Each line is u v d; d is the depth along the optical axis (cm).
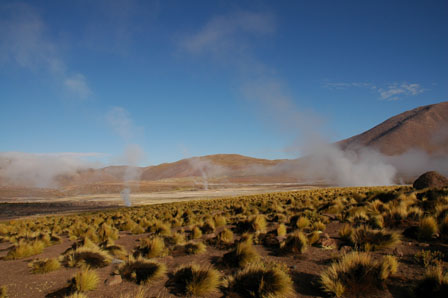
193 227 1356
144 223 1845
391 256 611
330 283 527
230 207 2608
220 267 749
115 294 589
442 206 933
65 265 856
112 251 993
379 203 1246
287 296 527
